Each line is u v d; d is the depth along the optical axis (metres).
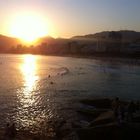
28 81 91.44
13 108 49.19
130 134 28.61
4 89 71.88
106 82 91.44
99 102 48.84
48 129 37.19
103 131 29.39
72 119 41.84
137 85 85.56
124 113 34.78
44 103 54.31
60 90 71.69
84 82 89.88
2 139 32.38
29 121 41.06
